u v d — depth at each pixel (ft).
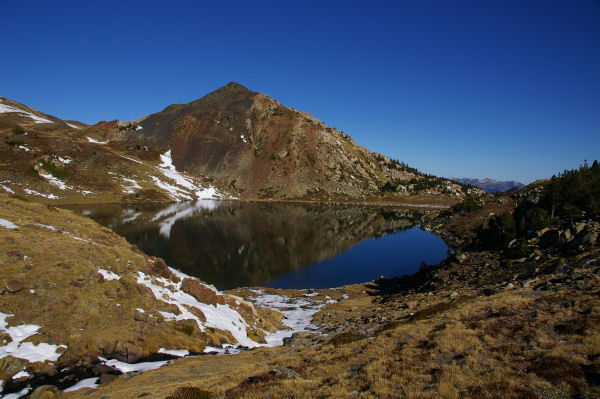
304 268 218.38
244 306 115.34
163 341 70.74
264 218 426.10
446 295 115.85
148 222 341.41
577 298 67.72
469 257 171.12
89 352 60.34
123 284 80.38
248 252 246.88
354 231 362.53
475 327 59.77
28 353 54.75
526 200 223.71
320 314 130.00
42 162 485.56
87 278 74.23
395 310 110.93
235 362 64.49
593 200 172.76
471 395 34.50
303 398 38.96
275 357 66.85
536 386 35.40
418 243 304.09
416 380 40.52
